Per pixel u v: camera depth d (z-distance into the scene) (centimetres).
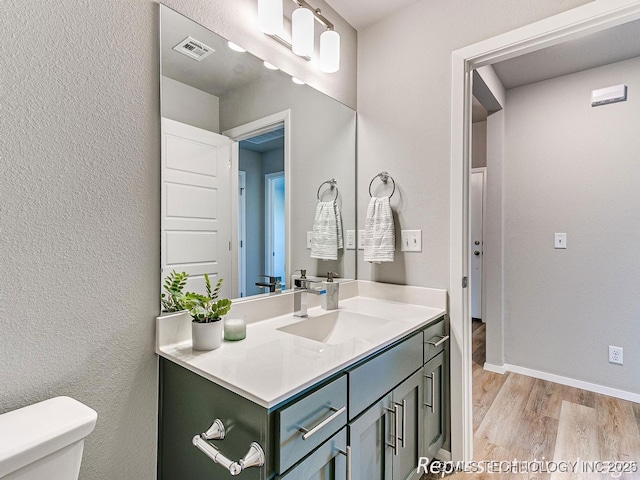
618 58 226
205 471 90
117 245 97
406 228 176
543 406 220
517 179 273
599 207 239
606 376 238
